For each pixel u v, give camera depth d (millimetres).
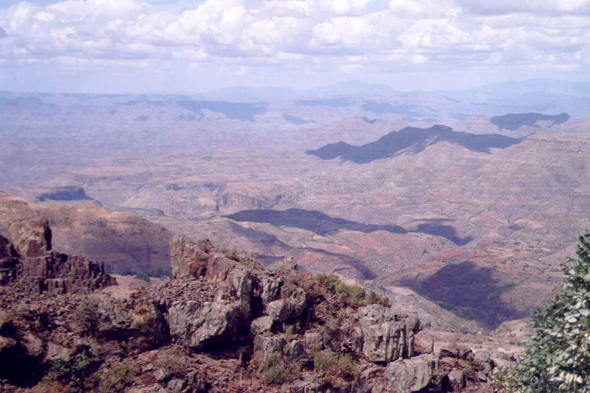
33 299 17062
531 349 18250
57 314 16719
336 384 18094
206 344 17531
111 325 16609
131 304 17125
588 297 16078
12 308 16281
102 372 15984
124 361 16297
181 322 17453
